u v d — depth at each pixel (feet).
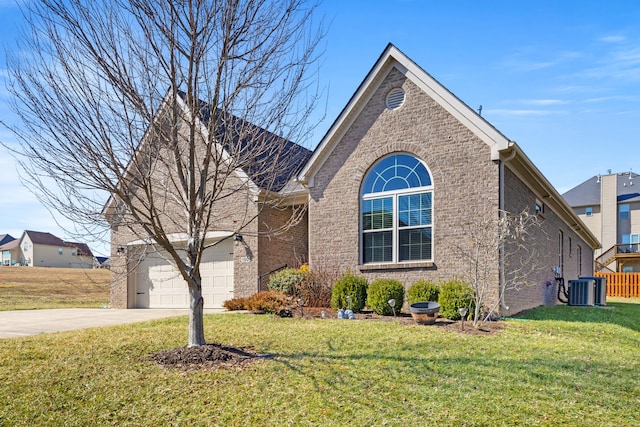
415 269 39.78
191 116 23.27
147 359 23.47
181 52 21.81
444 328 31.40
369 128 43.19
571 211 58.95
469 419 16.39
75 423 16.49
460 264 37.60
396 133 41.68
